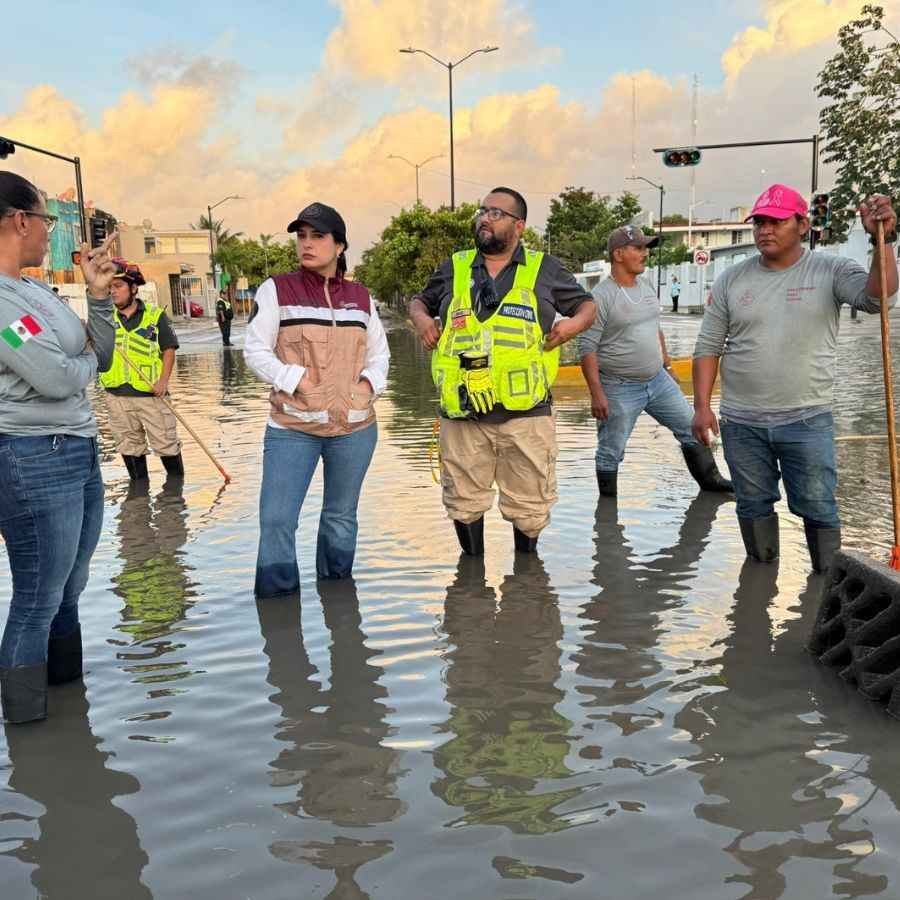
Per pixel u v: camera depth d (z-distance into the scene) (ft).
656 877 7.78
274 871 7.99
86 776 9.77
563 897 7.53
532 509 17.42
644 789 9.19
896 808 8.73
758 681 11.76
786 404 15.56
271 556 15.46
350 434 15.88
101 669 12.69
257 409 41.98
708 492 22.75
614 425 21.93
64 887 7.86
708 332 16.47
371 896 7.61
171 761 10.05
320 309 15.48
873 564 11.58
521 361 16.37
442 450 17.47
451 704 11.30
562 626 13.89
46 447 10.82
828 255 15.19
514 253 16.52
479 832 8.50
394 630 13.91
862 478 22.99
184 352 90.43
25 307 10.44
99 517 12.14
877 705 11.03
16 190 10.46
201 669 12.60
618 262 21.42
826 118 86.99
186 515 21.67
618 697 11.37
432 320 17.53
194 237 327.06
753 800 8.94
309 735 10.57
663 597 15.10
